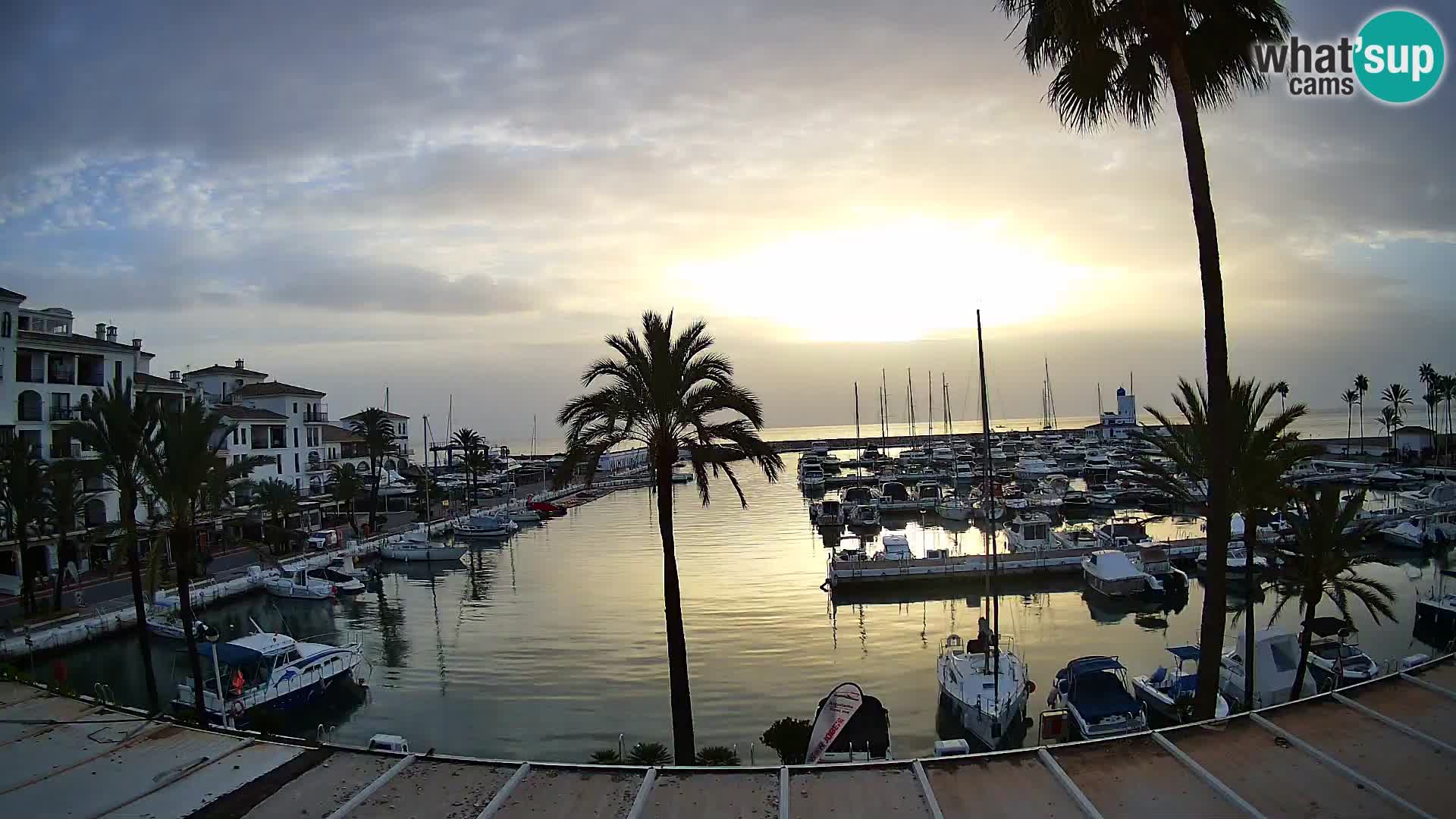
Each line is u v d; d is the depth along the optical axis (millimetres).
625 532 80875
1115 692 27688
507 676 35938
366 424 81875
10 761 10633
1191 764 10469
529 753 27453
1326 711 11969
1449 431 113562
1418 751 10805
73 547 51969
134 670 38406
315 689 32781
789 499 110625
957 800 9867
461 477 125062
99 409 29953
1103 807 9680
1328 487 26234
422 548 66000
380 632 45000
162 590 48500
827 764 10734
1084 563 52750
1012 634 41750
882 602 49031
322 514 81812
